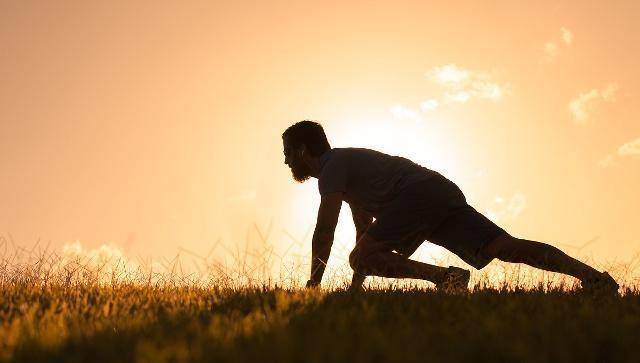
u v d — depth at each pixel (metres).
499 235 4.88
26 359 2.28
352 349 2.22
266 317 3.04
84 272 4.96
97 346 2.36
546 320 2.76
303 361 2.10
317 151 5.09
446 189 4.96
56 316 3.07
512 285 4.48
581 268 4.50
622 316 3.13
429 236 5.09
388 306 3.54
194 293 4.31
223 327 2.64
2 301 3.65
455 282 4.63
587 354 2.38
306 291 4.15
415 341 2.29
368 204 5.02
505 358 2.26
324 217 4.78
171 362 2.18
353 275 4.98
